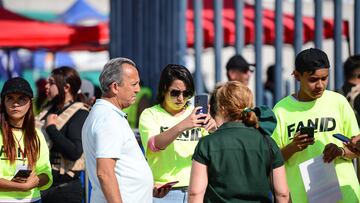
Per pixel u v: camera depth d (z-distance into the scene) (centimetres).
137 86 916
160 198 1027
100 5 3481
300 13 1519
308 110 1009
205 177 850
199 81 1770
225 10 2177
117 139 883
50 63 3384
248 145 848
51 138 1195
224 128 860
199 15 1770
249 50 2853
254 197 846
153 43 2138
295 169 1005
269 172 859
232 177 843
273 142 864
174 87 1018
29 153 1041
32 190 1050
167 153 1026
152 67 2148
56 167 1209
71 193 1208
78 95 1267
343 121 1005
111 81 904
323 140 1002
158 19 2108
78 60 3406
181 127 978
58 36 2159
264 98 1950
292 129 1009
